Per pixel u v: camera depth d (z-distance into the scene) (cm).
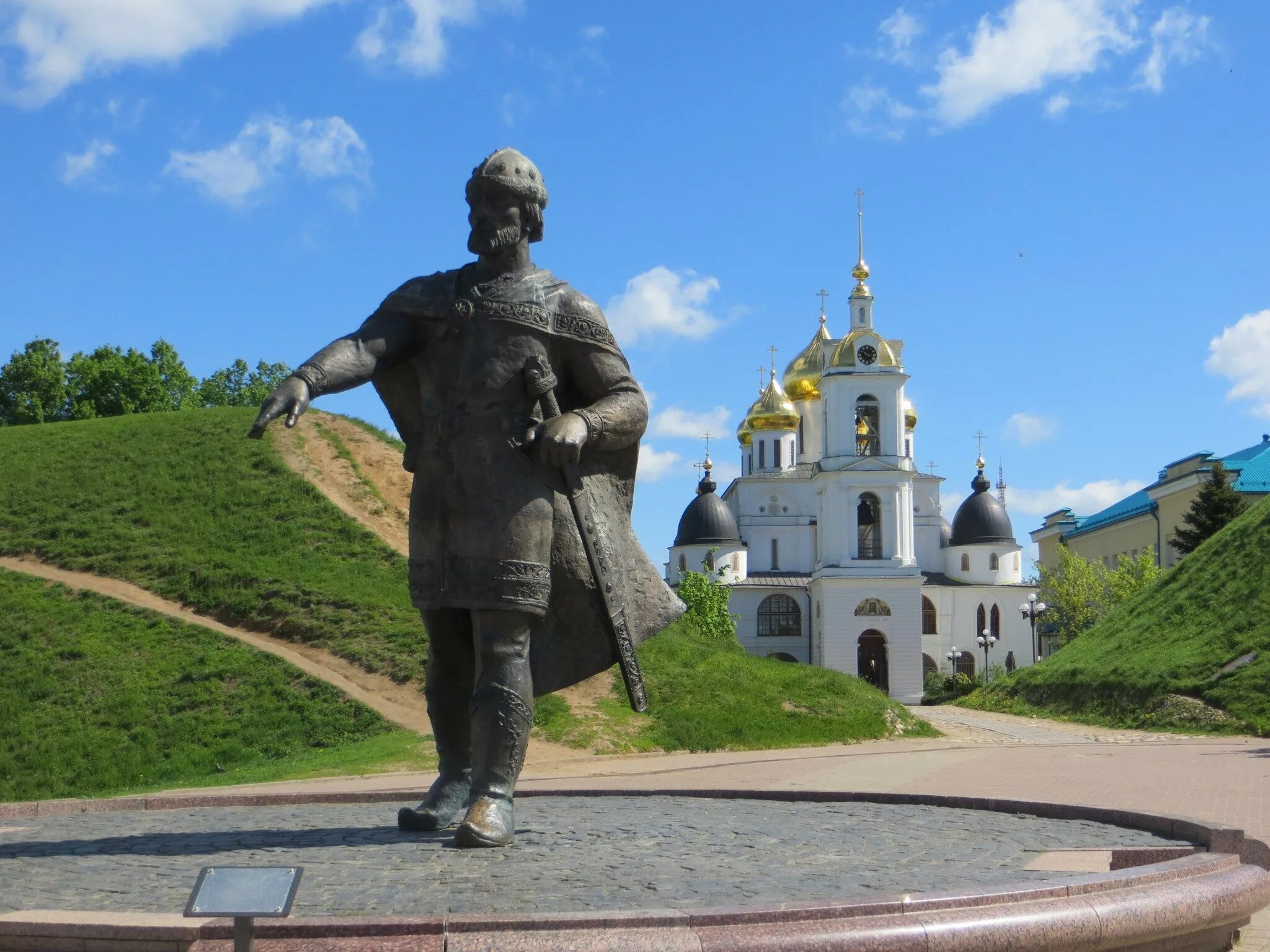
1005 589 8550
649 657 3167
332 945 482
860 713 3069
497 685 777
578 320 818
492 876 664
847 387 7950
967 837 849
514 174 804
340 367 767
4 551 3778
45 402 7356
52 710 2823
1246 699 3180
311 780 2169
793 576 8775
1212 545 4166
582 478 822
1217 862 671
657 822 922
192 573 3569
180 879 677
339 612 3331
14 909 600
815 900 601
